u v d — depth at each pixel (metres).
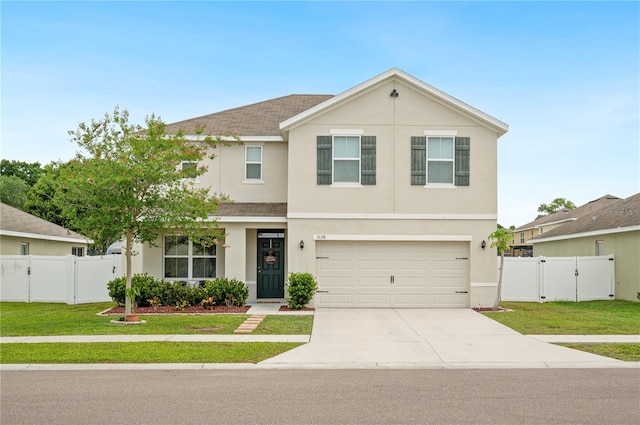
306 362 11.49
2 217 26.88
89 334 14.30
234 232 20.48
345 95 19.78
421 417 7.65
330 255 20.00
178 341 13.36
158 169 15.55
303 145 19.97
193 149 16.92
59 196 15.81
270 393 8.97
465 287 19.97
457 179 19.84
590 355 12.21
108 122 15.98
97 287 22.16
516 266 22.86
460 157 19.91
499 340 13.91
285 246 21.53
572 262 23.08
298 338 13.98
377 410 7.99
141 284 19.39
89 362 11.26
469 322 16.66
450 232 19.83
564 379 10.09
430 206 19.84
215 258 21.58
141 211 16.28
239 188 22.23
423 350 12.73
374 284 19.94
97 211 15.77
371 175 19.86
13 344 12.96
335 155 19.98
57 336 14.02
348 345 13.23
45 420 7.51
